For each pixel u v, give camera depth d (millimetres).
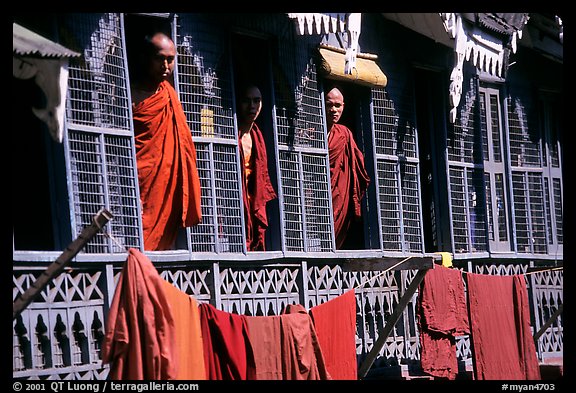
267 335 22625
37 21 19781
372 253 28531
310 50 26984
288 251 25688
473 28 29906
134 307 19031
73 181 20250
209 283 23547
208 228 23609
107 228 20891
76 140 20406
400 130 30109
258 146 25359
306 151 26641
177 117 22625
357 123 29219
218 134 24125
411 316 29906
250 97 25078
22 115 21250
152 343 19125
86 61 20688
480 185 33219
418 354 29953
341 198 28109
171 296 19766
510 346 30625
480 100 33844
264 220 25359
